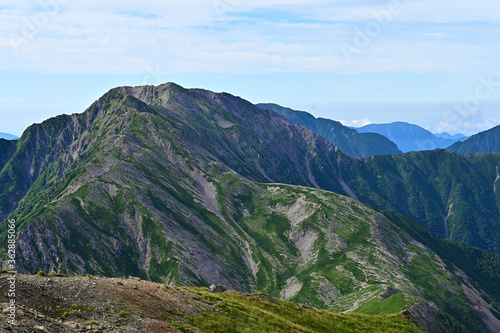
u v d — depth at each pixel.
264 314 62.41
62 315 38.81
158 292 53.91
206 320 51.12
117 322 40.97
